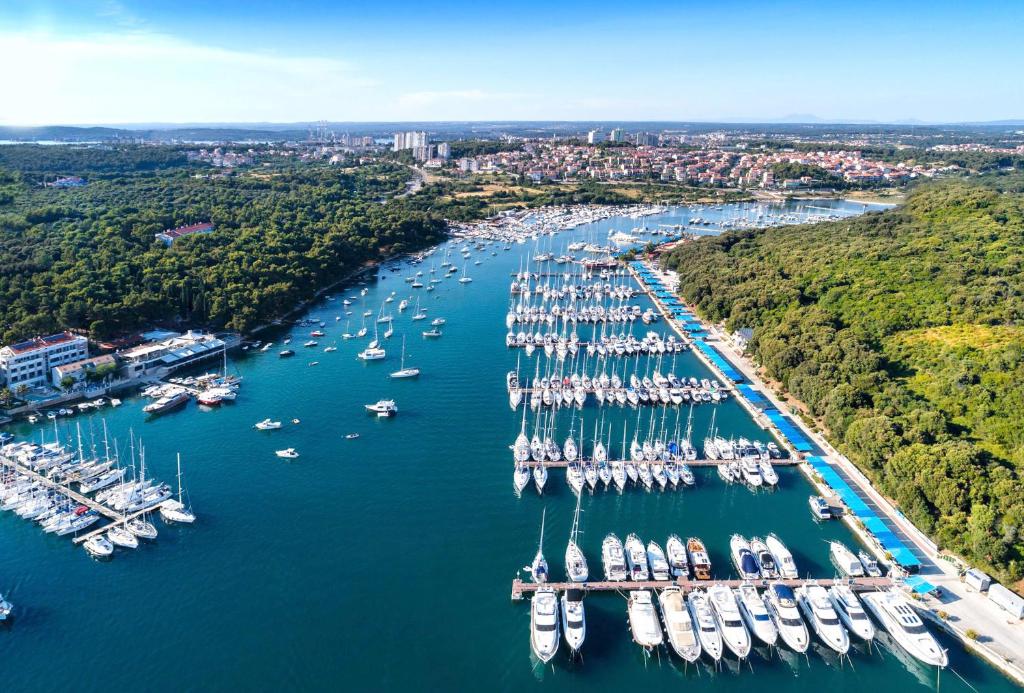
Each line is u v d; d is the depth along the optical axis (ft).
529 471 536.01
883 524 457.27
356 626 382.22
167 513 472.03
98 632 372.79
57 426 606.55
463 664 358.43
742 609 386.93
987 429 515.09
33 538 450.30
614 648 367.04
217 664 354.33
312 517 480.64
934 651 351.87
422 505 497.05
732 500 506.48
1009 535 401.49
